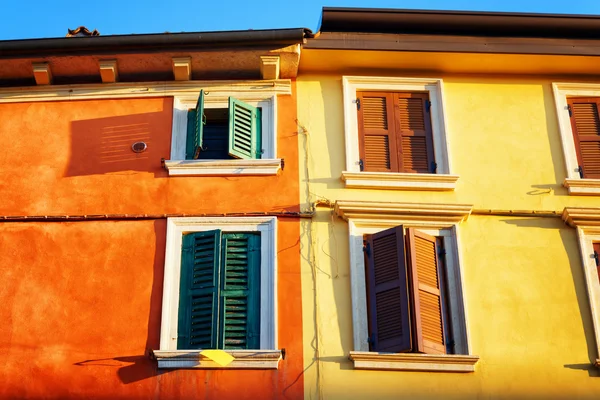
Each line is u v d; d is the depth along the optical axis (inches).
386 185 469.7
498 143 490.6
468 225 462.6
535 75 512.4
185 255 449.7
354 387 414.9
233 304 436.1
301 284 442.0
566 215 462.3
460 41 494.6
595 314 441.1
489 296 444.1
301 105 496.4
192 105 496.4
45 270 446.3
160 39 479.5
